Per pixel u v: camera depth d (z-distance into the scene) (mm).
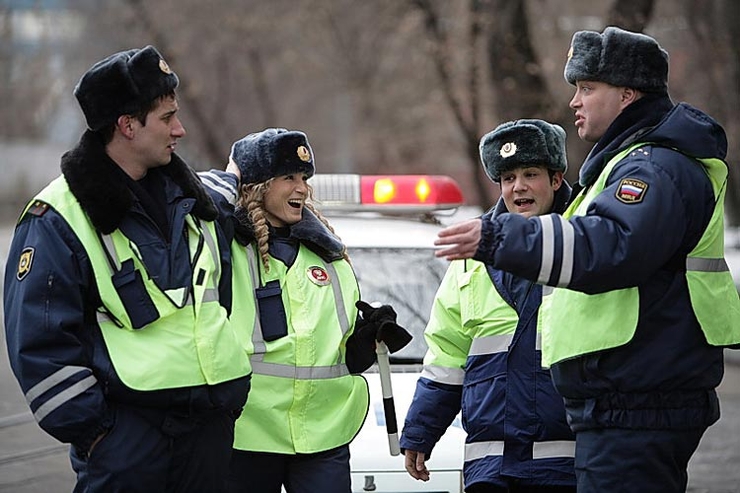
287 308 14688
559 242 11578
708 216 12195
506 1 48844
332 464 14703
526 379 14312
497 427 14398
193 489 12906
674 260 12180
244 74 89000
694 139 12109
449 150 95875
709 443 29625
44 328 12078
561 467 14180
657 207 11750
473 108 56969
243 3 82062
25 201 136125
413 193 21078
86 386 12086
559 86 64500
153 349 12430
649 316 12086
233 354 12820
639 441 12094
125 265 12492
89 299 12469
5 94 131500
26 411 32688
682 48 66688
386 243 20312
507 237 11609
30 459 27156
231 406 12805
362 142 98375
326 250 15172
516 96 48656
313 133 109000
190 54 84250
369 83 91375
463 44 59062
